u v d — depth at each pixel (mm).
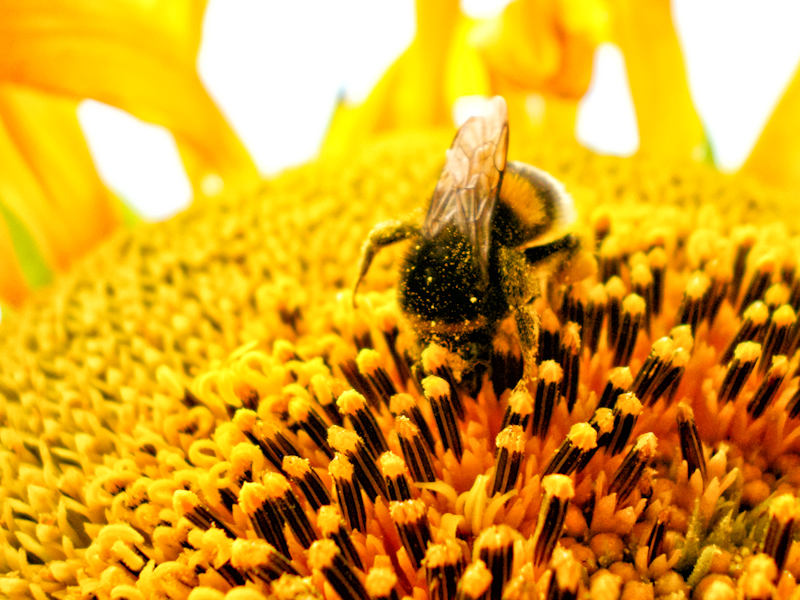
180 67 126
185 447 66
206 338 79
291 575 53
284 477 57
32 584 62
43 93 116
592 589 51
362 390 64
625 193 97
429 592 51
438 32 142
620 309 65
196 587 55
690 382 62
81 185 130
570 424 59
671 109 133
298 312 77
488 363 60
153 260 97
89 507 65
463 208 61
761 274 68
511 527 55
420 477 57
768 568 49
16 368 85
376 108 148
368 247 68
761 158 122
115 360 81
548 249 67
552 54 133
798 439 59
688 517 55
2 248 122
